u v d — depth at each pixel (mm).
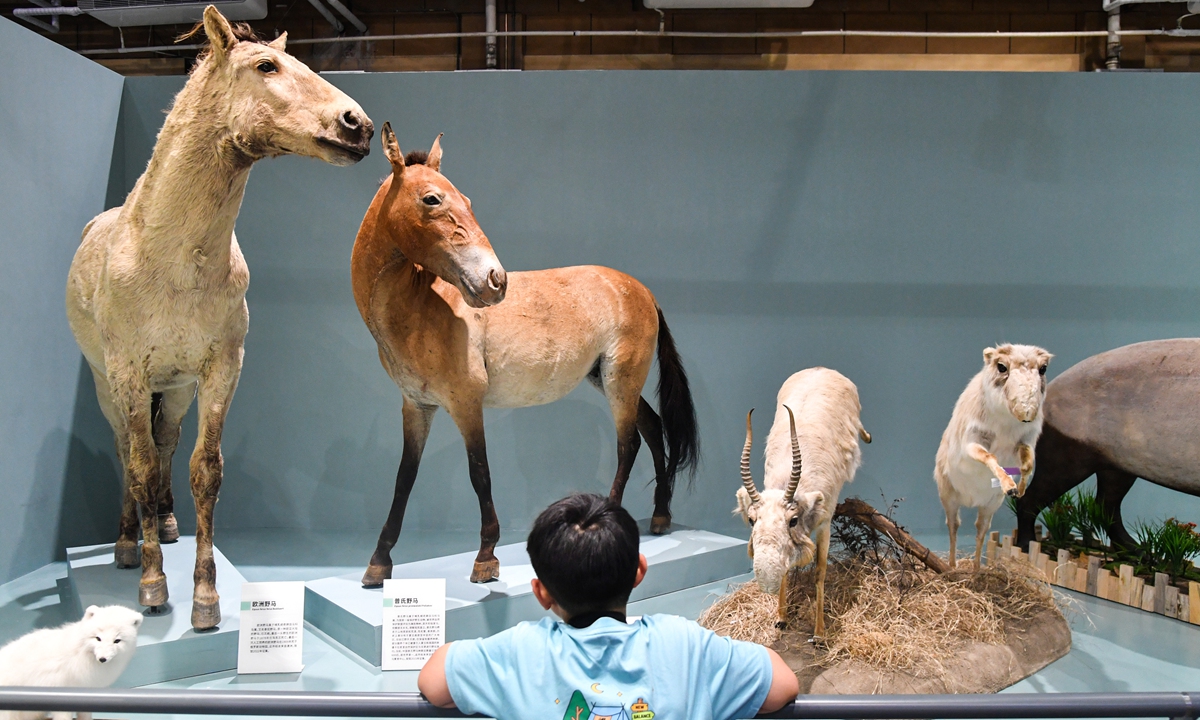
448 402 3529
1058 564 4113
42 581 4098
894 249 5000
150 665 2955
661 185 4961
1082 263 5012
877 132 4961
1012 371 3162
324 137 2830
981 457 3242
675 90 4922
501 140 4922
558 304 3965
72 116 4441
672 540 4398
